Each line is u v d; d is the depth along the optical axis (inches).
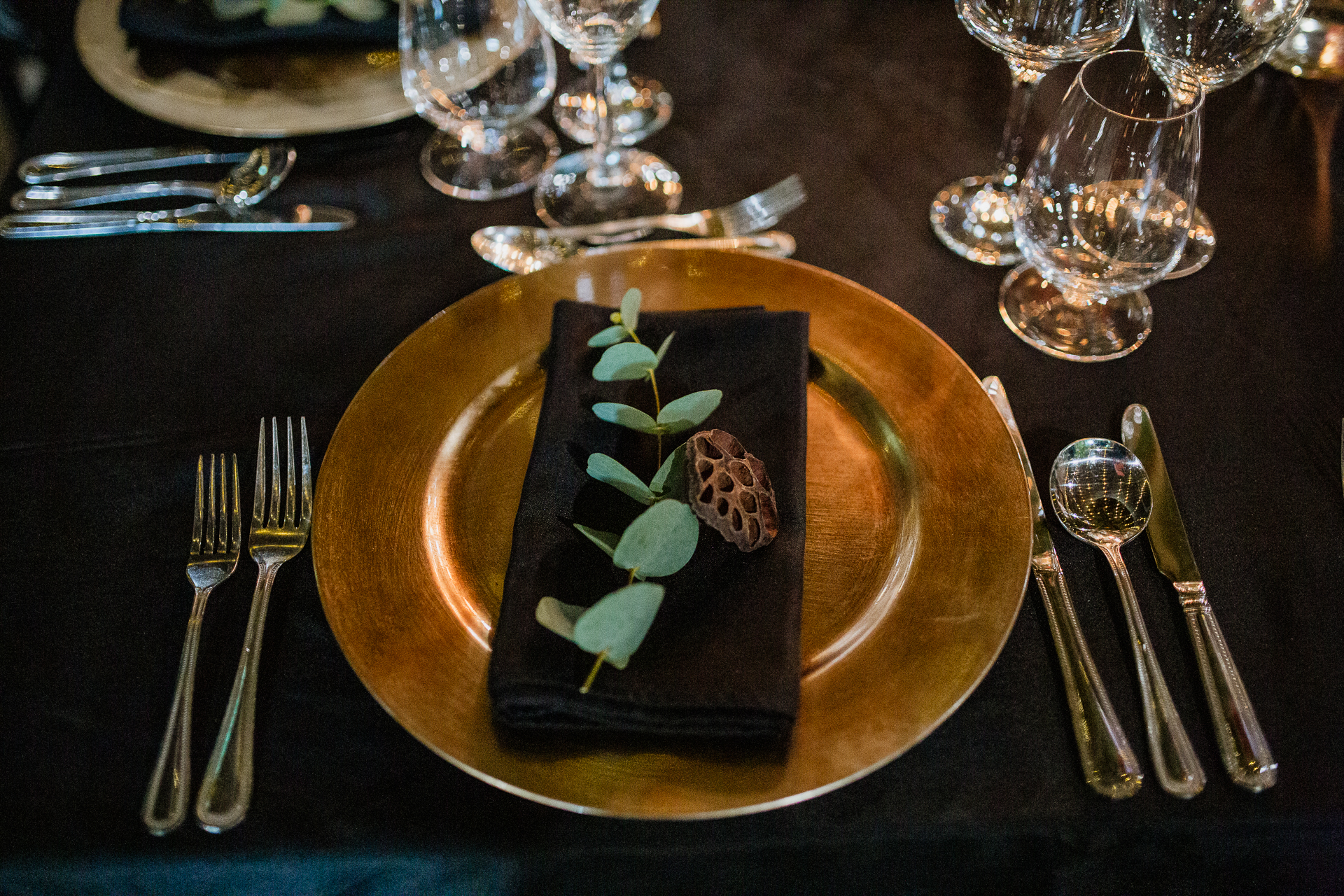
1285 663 21.5
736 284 26.6
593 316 25.0
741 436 23.4
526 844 19.8
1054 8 25.9
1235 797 20.0
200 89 30.5
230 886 20.1
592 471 21.7
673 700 19.7
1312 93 31.4
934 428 23.9
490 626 21.8
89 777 20.7
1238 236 28.3
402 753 20.7
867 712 20.3
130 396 25.9
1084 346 26.2
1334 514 23.5
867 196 29.7
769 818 20.0
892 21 34.1
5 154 40.2
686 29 34.1
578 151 30.8
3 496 24.3
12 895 20.1
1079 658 21.3
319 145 30.5
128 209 29.6
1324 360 25.9
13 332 27.0
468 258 28.4
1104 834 19.9
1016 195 29.3
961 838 20.0
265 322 27.2
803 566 21.8
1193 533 23.2
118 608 22.7
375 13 30.9
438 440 24.2
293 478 24.2
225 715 20.9
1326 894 20.6
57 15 39.6
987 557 22.0
